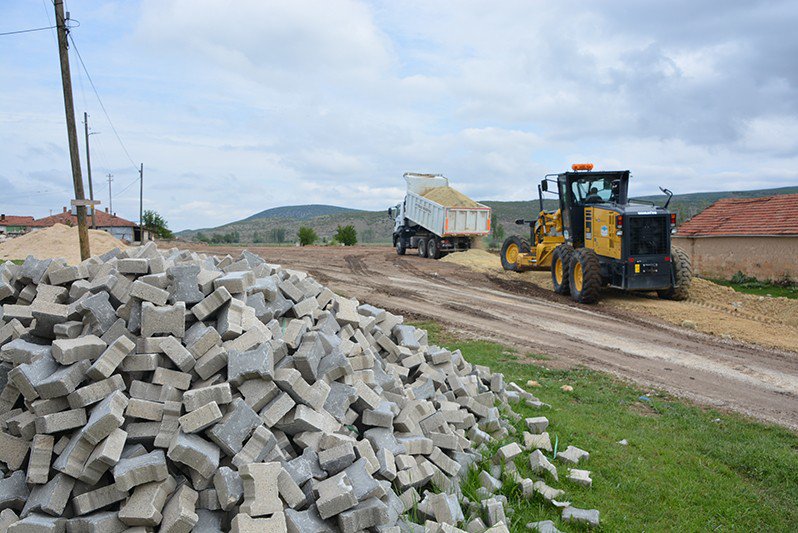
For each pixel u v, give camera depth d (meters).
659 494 5.49
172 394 4.27
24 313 5.04
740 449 6.57
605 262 16.20
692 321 14.02
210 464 3.87
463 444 5.74
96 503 3.71
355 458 4.41
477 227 27.48
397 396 5.58
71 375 4.07
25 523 3.54
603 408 8.00
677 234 26.78
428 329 12.95
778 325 14.35
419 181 30.41
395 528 4.05
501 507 4.69
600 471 5.89
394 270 23.34
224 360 4.49
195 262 6.08
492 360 10.31
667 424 7.42
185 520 3.61
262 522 3.61
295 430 4.42
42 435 3.95
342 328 6.14
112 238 27.17
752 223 24.34
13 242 25.69
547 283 19.86
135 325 4.61
